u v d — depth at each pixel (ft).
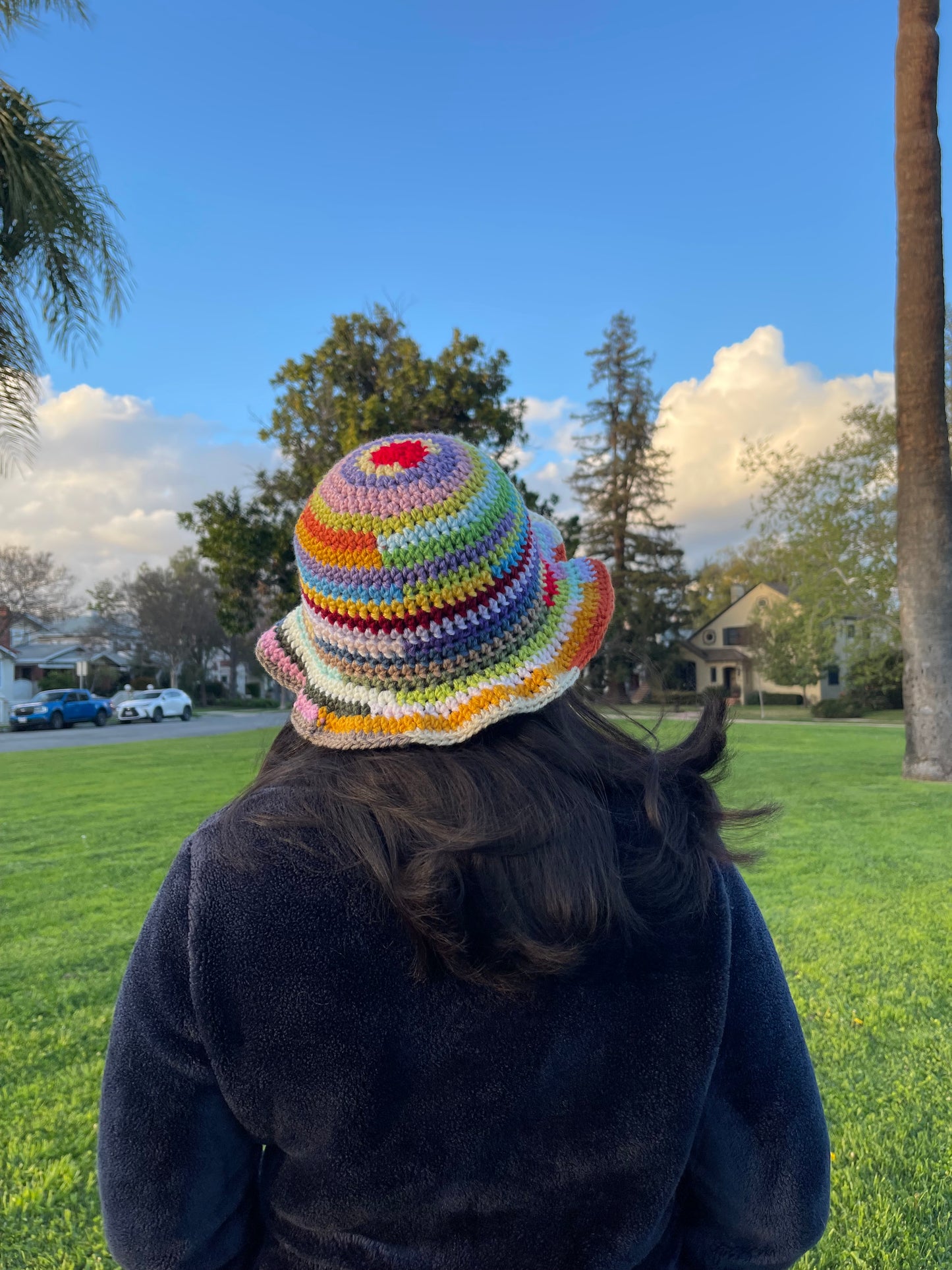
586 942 2.15
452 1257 2.14
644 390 118.93
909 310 28.55
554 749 2.42
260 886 2.17
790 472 59.67
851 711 102.22
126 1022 2.29
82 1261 6.56
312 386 64.39
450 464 2.43
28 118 16.92
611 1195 2.16
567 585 2.70
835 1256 6.43
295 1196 2.23
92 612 158.30
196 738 65.46
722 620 141.69
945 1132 7.87
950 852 18.12
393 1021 2.12
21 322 17.79
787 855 17.90
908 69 27.94
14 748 57.88
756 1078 2.35
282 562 64.18
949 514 28.89
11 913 15.31
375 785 2.27
